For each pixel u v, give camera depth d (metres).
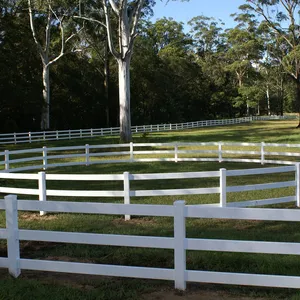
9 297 4.51
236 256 5.74
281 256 5.77
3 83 39.78
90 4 36.34
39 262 5.02
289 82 84.50
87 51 56.59
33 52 45.31
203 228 7.45
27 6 40.44
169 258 5.79
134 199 10.27
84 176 8.75
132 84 63.94
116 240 4.80
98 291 4.64
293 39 45.81
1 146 30.02
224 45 86.69
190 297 4.48
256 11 45.88
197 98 80.25
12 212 5.06
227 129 47.59
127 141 29.84
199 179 13.37
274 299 4.42
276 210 4.44
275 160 18.08
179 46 77.88
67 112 55.62
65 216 8.67
